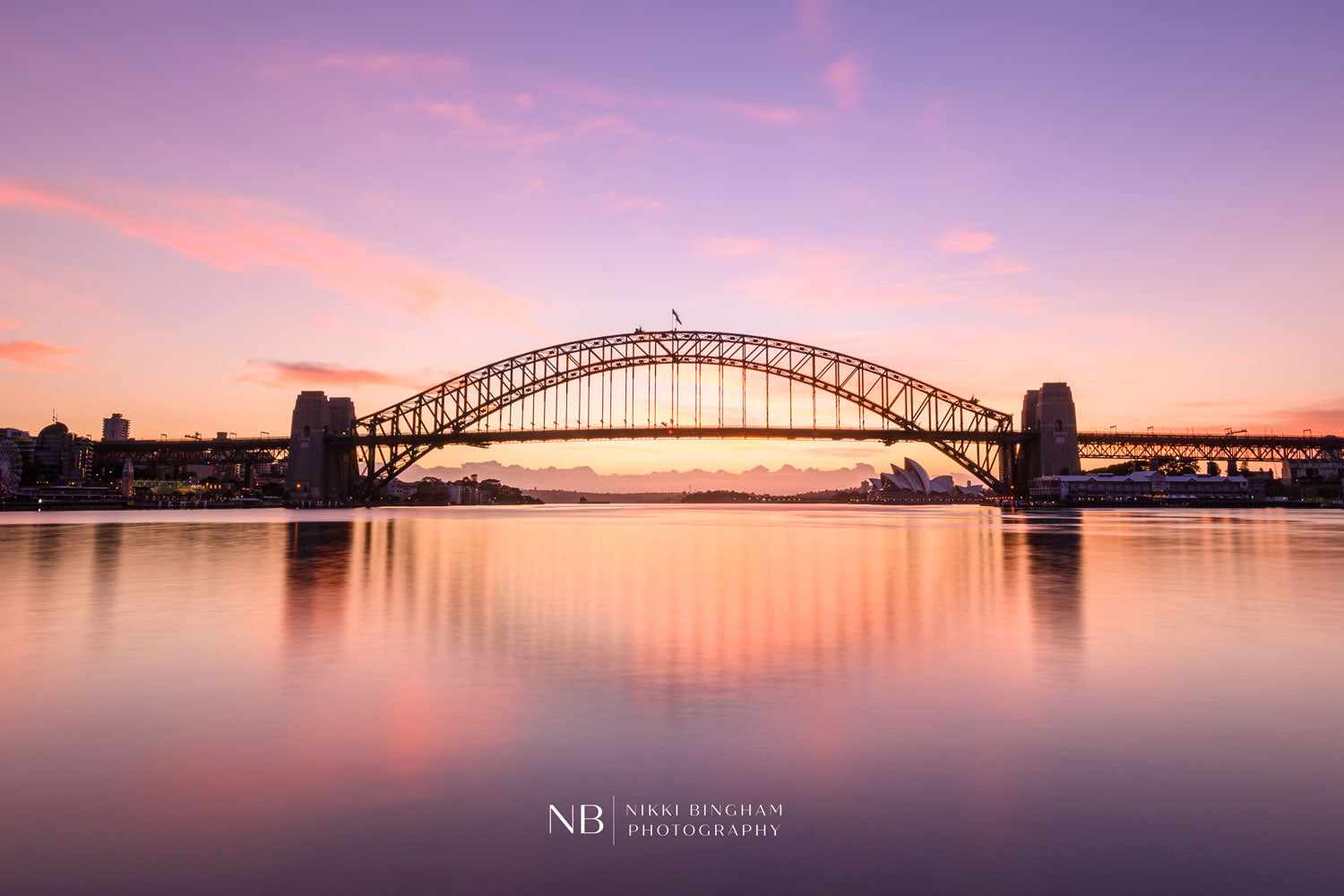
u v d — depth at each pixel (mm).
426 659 12336
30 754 7902
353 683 10805
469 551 38938
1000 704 9648
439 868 5699
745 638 14305
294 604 18875
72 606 18484
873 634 14664
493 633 14758
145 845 6000
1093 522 81438
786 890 5414
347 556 35094
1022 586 23078
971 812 6555
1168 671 11461
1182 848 5930
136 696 10078
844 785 7105
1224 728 8680
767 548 42406
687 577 26000
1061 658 12461
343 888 5430
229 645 13516
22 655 12633
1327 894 5270
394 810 6621
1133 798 6797
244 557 33625
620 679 11023
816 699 9938
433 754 7898
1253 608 18141
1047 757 7770
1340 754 7816
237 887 5426
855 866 5723
